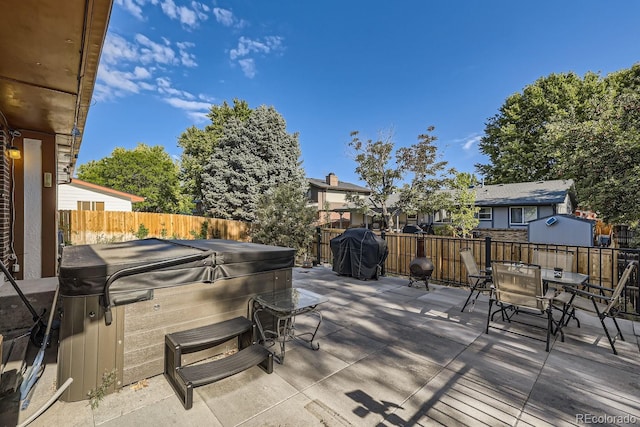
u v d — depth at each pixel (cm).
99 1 203
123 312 224
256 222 955
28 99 366
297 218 881
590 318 415
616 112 816
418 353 300
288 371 261
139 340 232
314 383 242
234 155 1567
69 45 256
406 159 1316
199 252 276
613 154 802
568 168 919
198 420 195
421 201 1323
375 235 684
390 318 405
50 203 507
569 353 304
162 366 244
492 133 2280
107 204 1459
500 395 230
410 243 718
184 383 207
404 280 650
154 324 240
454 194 1512
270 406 212
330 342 325
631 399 226
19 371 238
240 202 1532
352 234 679
